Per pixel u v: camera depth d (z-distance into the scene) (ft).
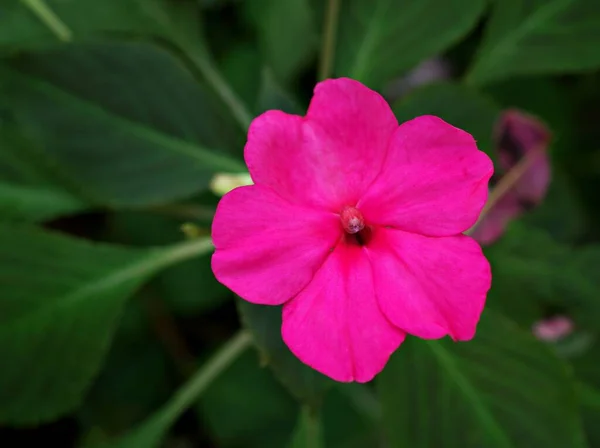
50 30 0.82
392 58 0.82
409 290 0.63
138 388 1.00
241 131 0.82
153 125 0.76
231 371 0.98
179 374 1.01
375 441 0.95
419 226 0.64
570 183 0.99
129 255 0.79
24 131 0.73
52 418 0.77
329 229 0.64
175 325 1.02
